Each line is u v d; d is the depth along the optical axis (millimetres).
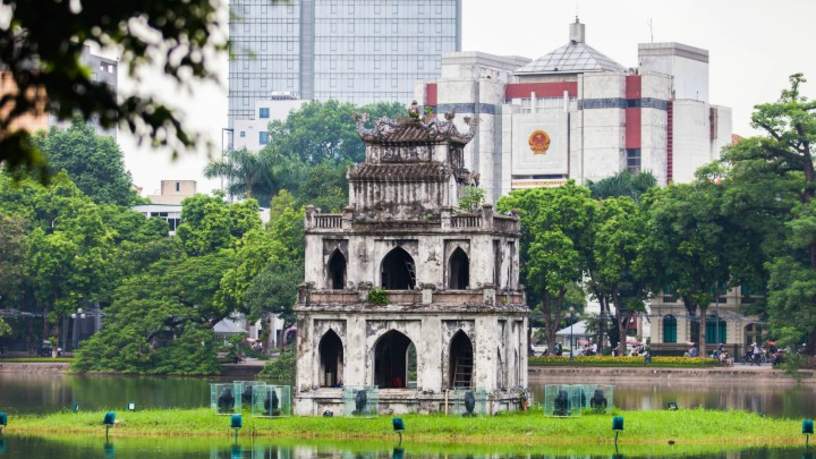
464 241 185625
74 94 49375
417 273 186625
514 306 191250
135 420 181375
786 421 188000
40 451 160875
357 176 188375
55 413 199625
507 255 193250
